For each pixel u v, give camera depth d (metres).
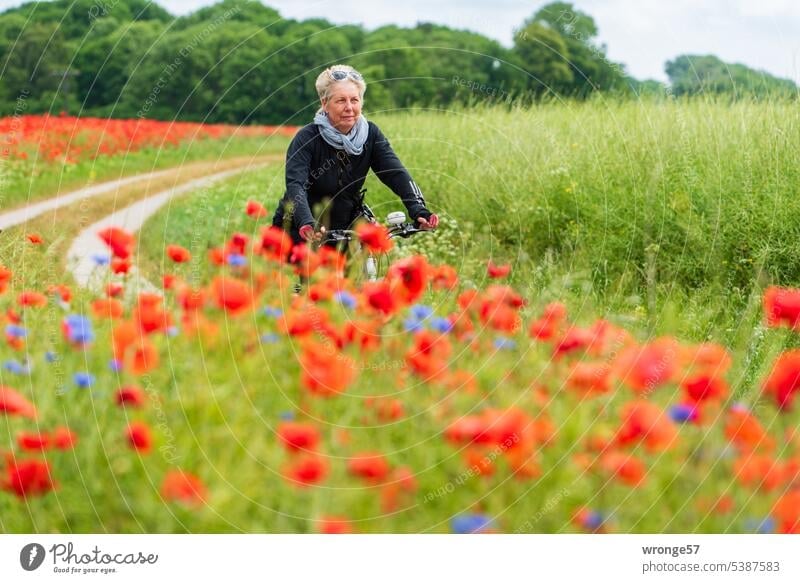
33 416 3.87
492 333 5.76
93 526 3.91
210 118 33.88
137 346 4.53
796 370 4.56
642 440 4.11
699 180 10.09
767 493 4.10
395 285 5.62
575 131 14.12
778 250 9.03
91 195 22.42
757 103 11.47
